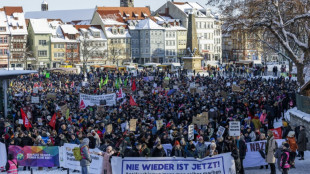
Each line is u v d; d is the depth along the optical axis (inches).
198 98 1862.7
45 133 1057.5
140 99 1911.9
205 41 7057.1
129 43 6594.5
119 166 861.2
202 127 1216.8
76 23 7652.6
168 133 1130.0
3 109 1827.0
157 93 2180.1
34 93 2290.8
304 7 1862.7
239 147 901.2
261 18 1904.5
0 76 1796.3
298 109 1440.7
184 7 7155.5
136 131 1162.6
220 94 1948.8
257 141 979.9
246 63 5374.0
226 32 2032.5
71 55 6028.5
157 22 6845.5
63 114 1440.7
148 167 863.7
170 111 1434.5
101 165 908.6
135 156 874.8
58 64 6190.9
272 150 909.2
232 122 869.8
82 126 1285.7
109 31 6501.0
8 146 1000.9
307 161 1037.8
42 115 1542.8
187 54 4768.7
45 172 968.9
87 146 865.5
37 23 6254.9
